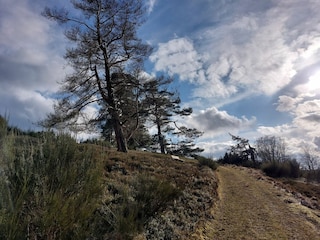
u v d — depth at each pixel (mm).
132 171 12438
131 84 21719
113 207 6711
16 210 3850
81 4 20141
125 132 23500
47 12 19188
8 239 3555
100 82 20656
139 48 21156
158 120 36844
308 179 26688
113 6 20391
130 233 5816
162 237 6930
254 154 53594
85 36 20125
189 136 40281
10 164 4809
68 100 19547
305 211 11508
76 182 5422
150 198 7660
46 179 4945
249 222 10000
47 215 4133
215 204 11953
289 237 8672
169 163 17438
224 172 24250
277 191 15906
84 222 4668
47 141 6008
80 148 6727
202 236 8219
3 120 5781
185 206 9750
